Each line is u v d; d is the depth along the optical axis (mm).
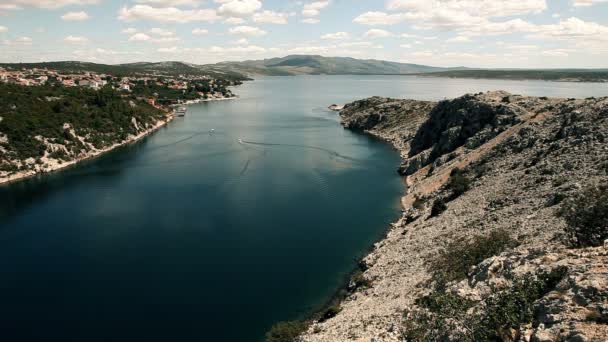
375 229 82188
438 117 141375
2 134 132000
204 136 187125
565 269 27984
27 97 165250
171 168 129875
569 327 21938
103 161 142000
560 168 64875
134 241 77312
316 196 101750
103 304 57844
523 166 76875
